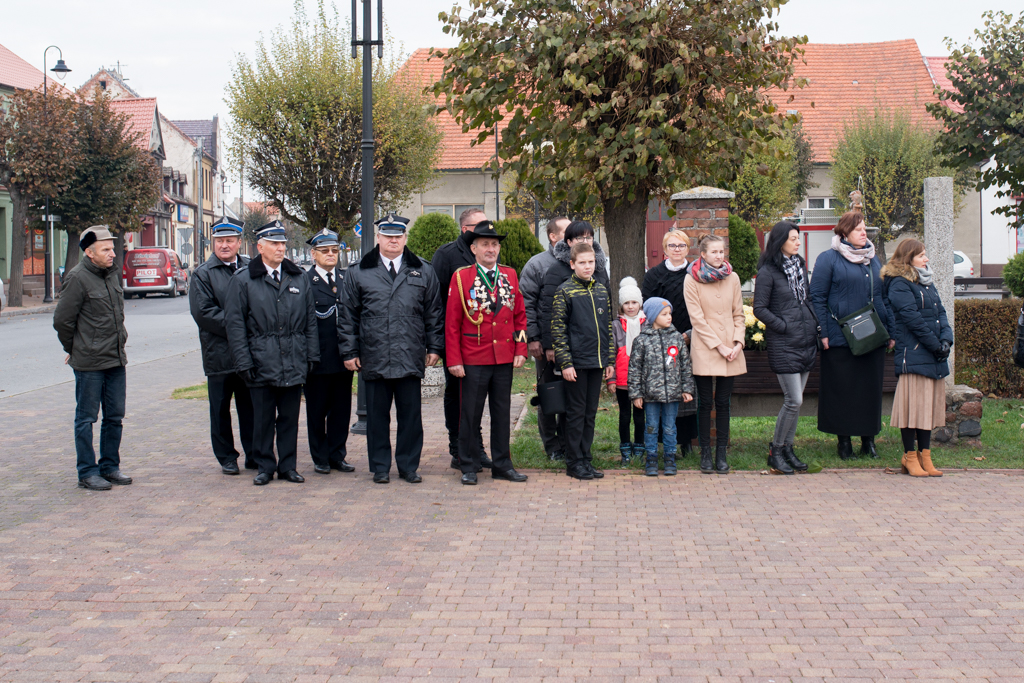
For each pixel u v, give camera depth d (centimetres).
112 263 674
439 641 401
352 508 617
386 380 695
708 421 723
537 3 878
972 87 1577
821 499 632
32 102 3100
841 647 391
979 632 405
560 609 437
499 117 934
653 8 847
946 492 646
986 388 1051
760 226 2383
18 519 587
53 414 1027
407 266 700
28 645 396
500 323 687
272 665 377
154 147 5894
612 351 710
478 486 680
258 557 513
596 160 923
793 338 702
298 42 1980
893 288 699
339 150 1947
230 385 730
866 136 2988
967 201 3528
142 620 425
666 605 441
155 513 604
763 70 898
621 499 637
